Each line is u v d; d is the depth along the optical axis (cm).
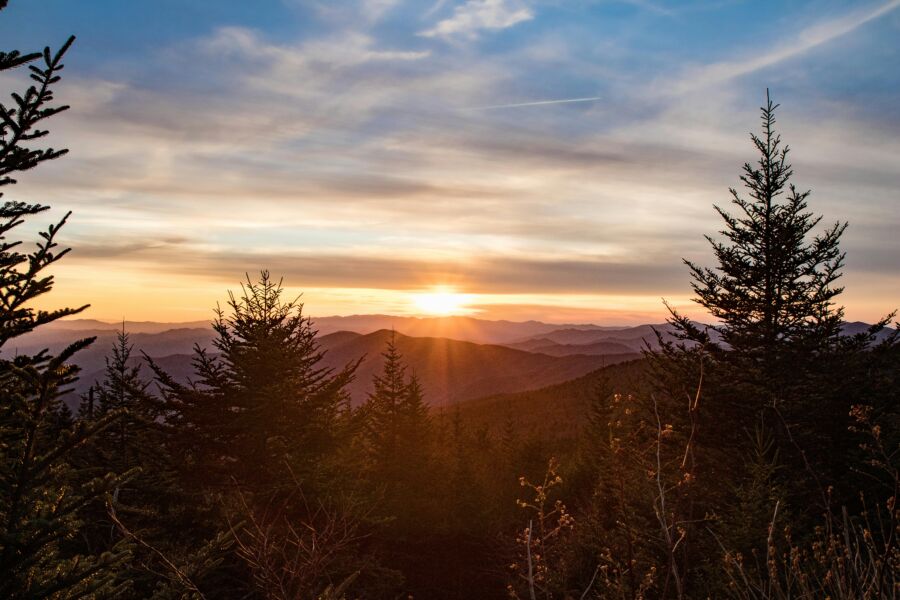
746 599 279
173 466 1353
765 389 1202
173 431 1402
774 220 1392
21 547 340
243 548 411
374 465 2205
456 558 1928
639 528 719
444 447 3316
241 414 1397
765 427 1141
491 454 3503
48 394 359
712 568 671
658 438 247
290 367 1504
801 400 1159
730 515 827
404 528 2008
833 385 1194
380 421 2522
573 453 3209
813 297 1300
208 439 1396
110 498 388
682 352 1381
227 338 1520
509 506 2303
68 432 367
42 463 353
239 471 1377
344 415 1677
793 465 1082
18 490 346
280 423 1423
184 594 431
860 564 236
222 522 1112
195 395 1435
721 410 1231
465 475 2289
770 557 275
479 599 1596
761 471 837
